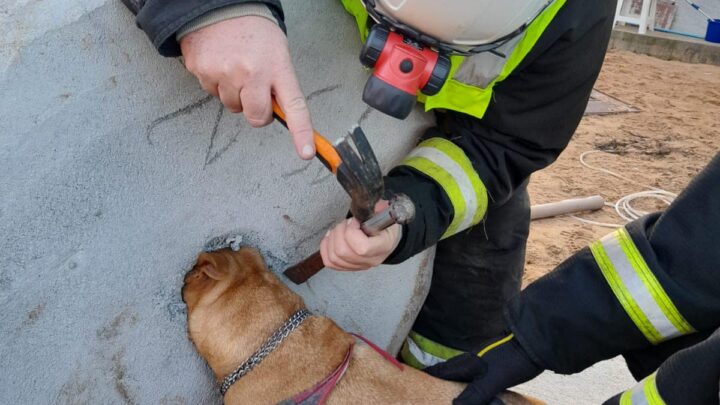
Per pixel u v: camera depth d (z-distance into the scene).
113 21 1.42
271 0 1.33
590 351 1.58
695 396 1.29
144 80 1.50
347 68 1.83
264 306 1.73
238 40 1.27
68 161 1.45
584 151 5.66
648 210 4.66
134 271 1.63
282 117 1.33
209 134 1.65
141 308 1.67
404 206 1.37
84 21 1.39
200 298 1.72
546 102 1.78
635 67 8.62
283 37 1.32
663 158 5.68
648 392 1.37
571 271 1.60
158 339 1.71
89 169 1.48
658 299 1.47
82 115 1.44
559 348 1.59
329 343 1.74
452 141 1.89
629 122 6.50
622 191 4.93
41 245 1.45
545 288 1.62
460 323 2.33
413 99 1.44
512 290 2.31
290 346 1.71
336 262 1.54
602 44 1.75
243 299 1.72
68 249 1.50
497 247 2.21
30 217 1.42
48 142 1.41
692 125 6.60
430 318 2.36
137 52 1.47
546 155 1.89
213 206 1.73
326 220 1.99
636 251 1.51
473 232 2.18
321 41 1.75
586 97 1.82
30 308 1.47
